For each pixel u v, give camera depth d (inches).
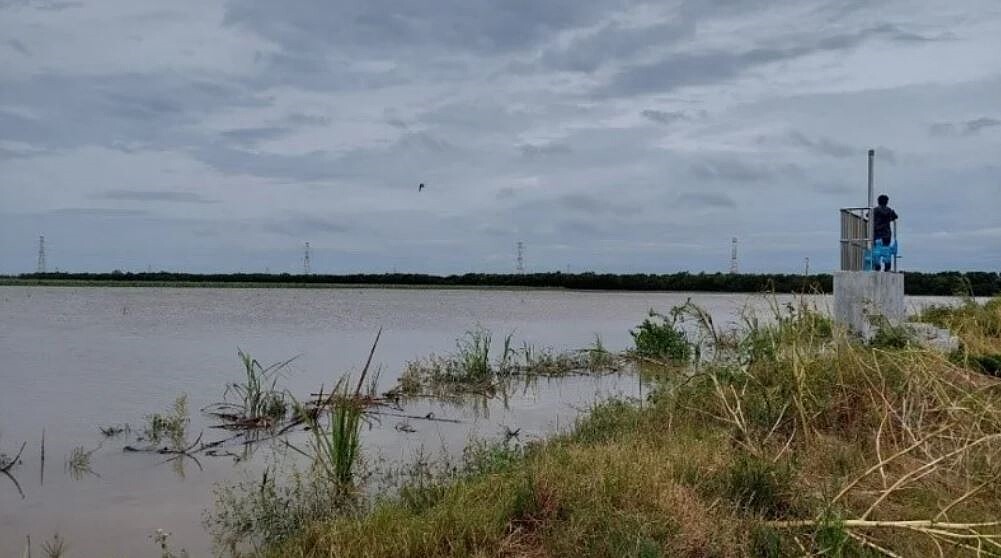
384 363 789.2
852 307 621.3
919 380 355.9
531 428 480.1
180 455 411.2
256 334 1091.3
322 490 327.9
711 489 280.7
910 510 266.7
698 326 774.5
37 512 319.3
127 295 2647.6
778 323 449.7
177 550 279.1
